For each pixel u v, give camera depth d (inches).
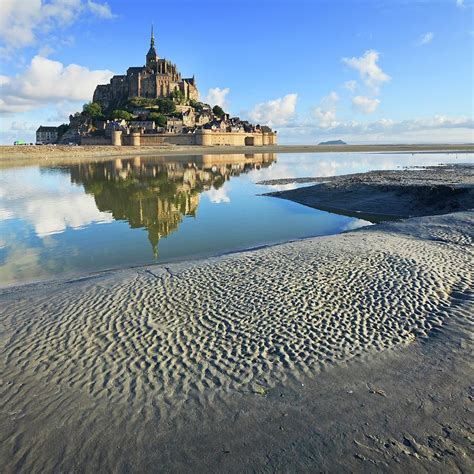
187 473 184.2
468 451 189.9
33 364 274.7
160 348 288.2
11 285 461.4
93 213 937.5
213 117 7391.7
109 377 256.7
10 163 2883.9
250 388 242.1
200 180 1659.7
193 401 232.1
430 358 265.6
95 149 4370.1
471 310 328.5
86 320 336.5
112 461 193.2
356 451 192.2
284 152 4960.6
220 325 318.0
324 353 275.3
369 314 327.6
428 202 920.9
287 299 359.6
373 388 237.8
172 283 414.3
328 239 578.9
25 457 197.8
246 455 192.7
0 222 832.3
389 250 498.9
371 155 4040.4
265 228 778.2
